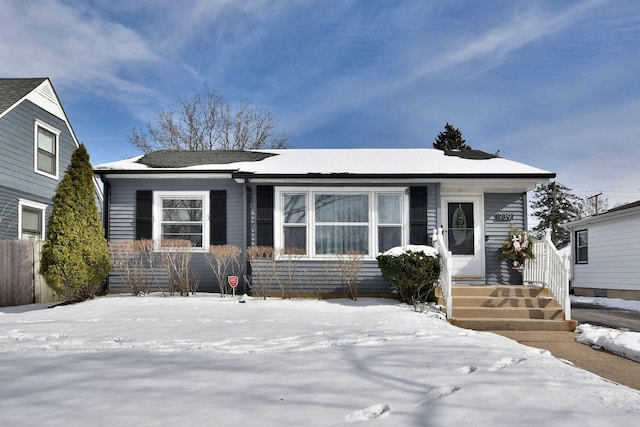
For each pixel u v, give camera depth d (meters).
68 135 15.45
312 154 12.23
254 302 8.88
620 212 14.23
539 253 9.16
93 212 9.45
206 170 10.07
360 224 9.95
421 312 7.78
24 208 13.07
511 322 7.40
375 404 2.95
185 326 6.31
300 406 2.91
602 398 3.11
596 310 11.29
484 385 3.38
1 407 2.93
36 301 10.33
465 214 10.46
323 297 9.68
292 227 10.02
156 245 10.08
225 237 10.28
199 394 3.16
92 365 4.05
